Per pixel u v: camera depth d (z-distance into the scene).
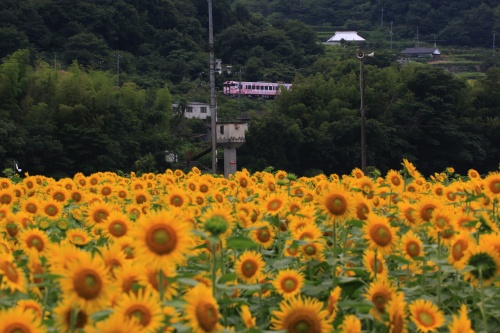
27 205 7.79
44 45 106.69
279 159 55.91
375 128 56.50
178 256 3.58
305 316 3.90
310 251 5.49
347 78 69.88
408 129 60.28
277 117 56.41
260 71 116.25
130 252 4.80
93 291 3.43
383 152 58.72
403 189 9.46
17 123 49.72
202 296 3.58
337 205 5.42
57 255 3.74
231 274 4.34
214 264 4.03
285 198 6.93
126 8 116.12
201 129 77.12
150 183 12.52
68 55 103.88
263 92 108.25
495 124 61.09
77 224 8.28
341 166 57.69
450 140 59.56
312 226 5.68
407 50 154.75
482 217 5.47
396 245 5.14
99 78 61.53
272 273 5.60
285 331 3.82
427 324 4.20
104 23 112.75
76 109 52.06
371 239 4.96
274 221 6.31
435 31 174.12
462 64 145.88
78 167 50.56
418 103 60.72
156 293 3.62
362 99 34.50
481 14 166.38
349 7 191.25
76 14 112.38
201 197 8.93
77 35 107.00
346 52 137.75
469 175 11.13
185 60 113.25
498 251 4.52
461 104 63.94
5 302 4.05
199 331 3.51
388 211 8.04
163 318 3.38
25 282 4.22
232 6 144.75
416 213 5.90
